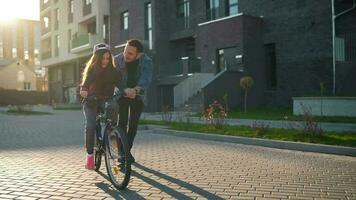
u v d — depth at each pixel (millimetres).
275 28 22016
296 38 21109
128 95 5770
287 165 6867
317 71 20234
